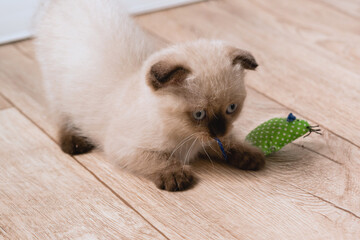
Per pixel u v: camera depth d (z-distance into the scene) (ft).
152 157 2.19
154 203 2.10
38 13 2.53
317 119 2.42
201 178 2.18
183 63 2.06
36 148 2.32
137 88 2.19
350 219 2.02
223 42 2.18
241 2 3.23
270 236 1.98
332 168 2.20
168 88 2.08
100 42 2.33
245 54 2.11
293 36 2.93
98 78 2.30
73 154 2.30
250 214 2.05
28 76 2.70
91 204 2.10
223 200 2.10
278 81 2.63
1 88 2.62
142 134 2.16
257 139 2.24
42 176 2.21
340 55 2.79
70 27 2.38
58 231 2.02
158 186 2.15
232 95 2.08
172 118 2.10
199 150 2.26
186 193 2.13
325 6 3.19
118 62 2.30
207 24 3.02
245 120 2.42
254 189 2.13
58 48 2.37
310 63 2.74
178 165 2.18
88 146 2.33
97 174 2.21
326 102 2.51
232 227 2.01
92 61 2.31
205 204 2.09
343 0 3.27
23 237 2.01
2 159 2.27
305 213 2.04
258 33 2.95
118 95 2.25
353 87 2.59
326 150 2.27
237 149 2.21
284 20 3.06
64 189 2.16
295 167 2.21
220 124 2.08
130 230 2.02
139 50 2.34
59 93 2.37
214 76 2.06
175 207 2.08
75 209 2.09
